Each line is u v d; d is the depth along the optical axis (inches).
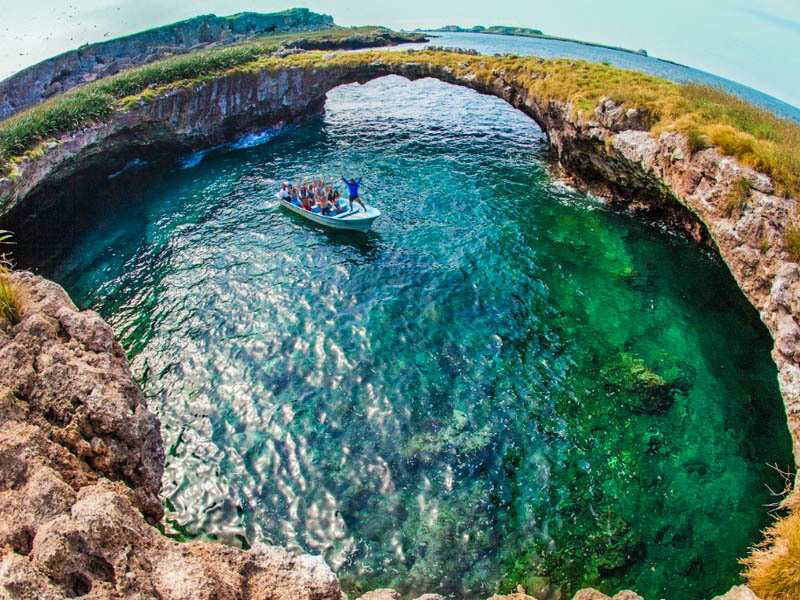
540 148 1621.6
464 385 663.1
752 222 681.0
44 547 253.4
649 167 933.2
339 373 681.0
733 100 994.7
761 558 375.9
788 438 572.7
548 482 535.8
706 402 629.0
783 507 462.9
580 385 662.5
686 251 978.7
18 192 991.0
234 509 507.8
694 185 808.3
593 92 1200.2
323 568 311.7
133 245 1029.2
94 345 438.6
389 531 488.1
